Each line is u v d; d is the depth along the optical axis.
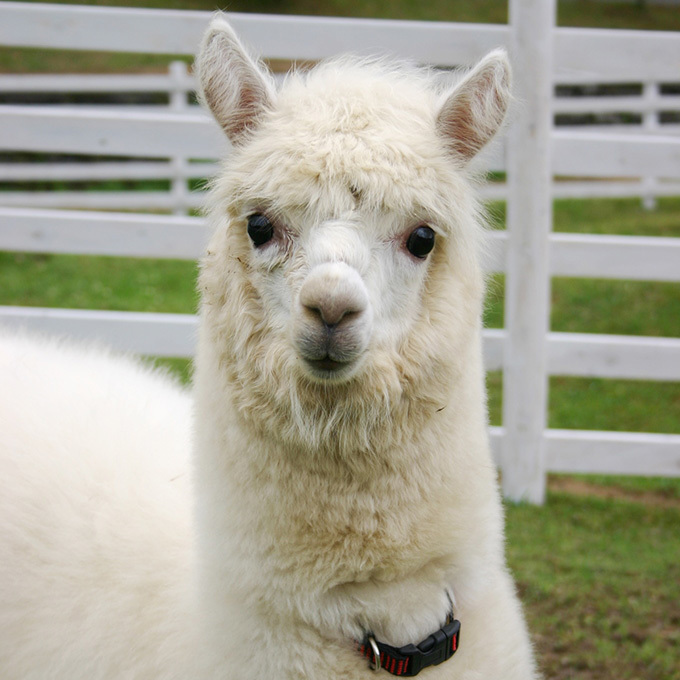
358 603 2.35
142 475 2.95
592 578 4.84
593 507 5.93
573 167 5.64
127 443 3.07
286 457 2.34
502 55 2.46
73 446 3.02
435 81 2.86
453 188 2.42
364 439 2.29
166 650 2.53
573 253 5.68
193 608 2.50
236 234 2.44
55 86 13.42
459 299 2.44
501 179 15.78
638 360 5.77
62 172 13.52
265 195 2.32
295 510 2.33
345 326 2.15
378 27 5.45
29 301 10.02
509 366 5.72
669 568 4.99
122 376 3.61
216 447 2.44
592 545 5.28
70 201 13.40
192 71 2.70
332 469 2.32
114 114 5.64
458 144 2.51
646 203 15.40
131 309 9.77
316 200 2.26
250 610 2.38
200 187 3.36
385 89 2.44
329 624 2.36
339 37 5.47
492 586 2.64
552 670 4.00
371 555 2.33
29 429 3.06
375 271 2.29
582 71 5.62
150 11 5.49
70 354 3.78
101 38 5.52
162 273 11.48
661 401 8.19
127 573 2.69
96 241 5.83
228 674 2.39
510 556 5.09
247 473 2.37
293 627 2.37
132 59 21.89
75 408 3.19
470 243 2.50
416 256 2.37
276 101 2.50
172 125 5.65
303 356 2.19
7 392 3.19
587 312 10.30
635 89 18.25
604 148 5.61
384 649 2.36
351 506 2.32
